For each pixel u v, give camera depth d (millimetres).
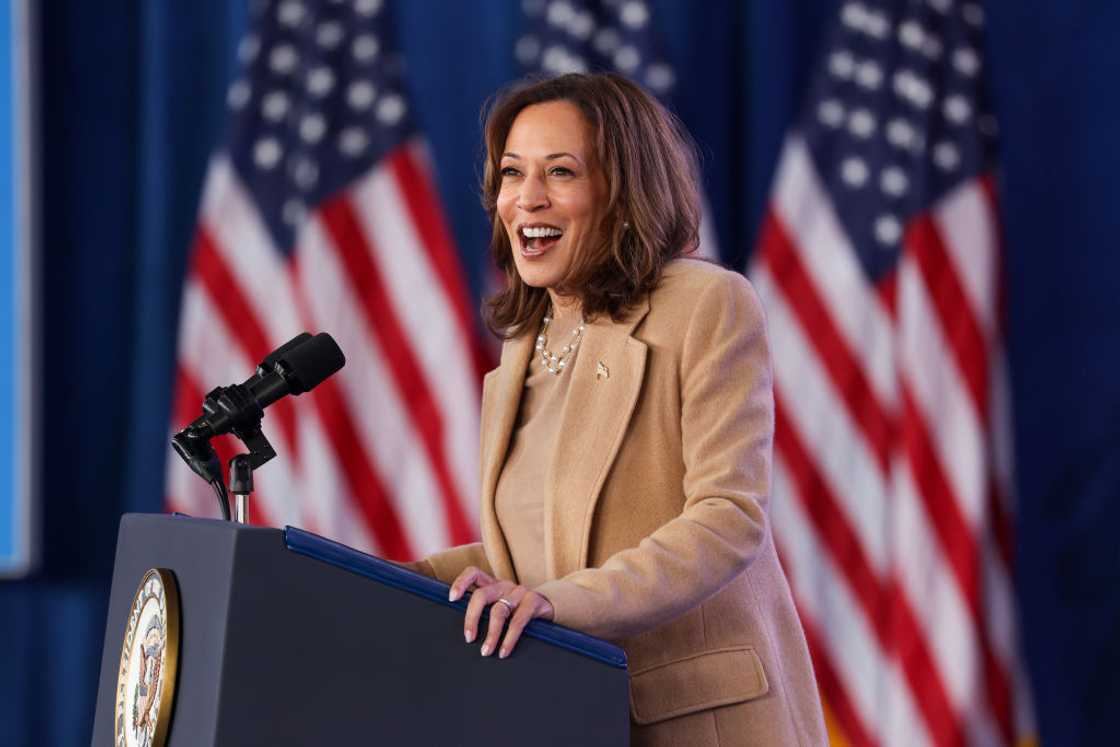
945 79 13992
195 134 14484
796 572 13547
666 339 5973
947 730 13148
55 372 14336
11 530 13898
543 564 6043
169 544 4910
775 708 5898
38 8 14250
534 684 4758
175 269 14359
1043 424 14305
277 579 4387
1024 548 14242
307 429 13625
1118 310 14281
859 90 13969
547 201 6152
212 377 13664
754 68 14406
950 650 13227
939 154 13875
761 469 5738
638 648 5863
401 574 4594
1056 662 14141
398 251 13898
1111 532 14195
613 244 6160
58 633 14195
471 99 14555
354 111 14086
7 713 14062
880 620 13547
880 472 13625
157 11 14391
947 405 13469
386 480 13672
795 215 13844
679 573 5293
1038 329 14336
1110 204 14359
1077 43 14414
